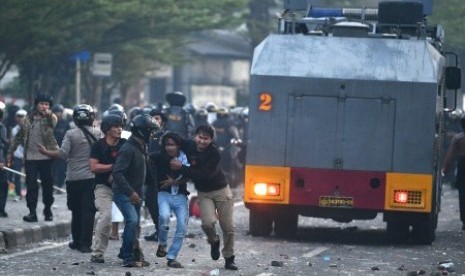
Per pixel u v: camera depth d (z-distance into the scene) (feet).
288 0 157.79
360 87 146.30
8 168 161.48
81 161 131.64
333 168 147.02
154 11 294.46
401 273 121.19
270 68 147.84
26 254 130.82
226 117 251.39
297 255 135.13
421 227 151.23
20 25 244.22
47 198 155.94
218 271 115.34
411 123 145.89
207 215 118.21
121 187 116.78
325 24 154.40
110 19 278.26
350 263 128.88
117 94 433.07
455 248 148.97
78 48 278.87
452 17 321.93
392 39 148.46
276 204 147.84
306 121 147.13
